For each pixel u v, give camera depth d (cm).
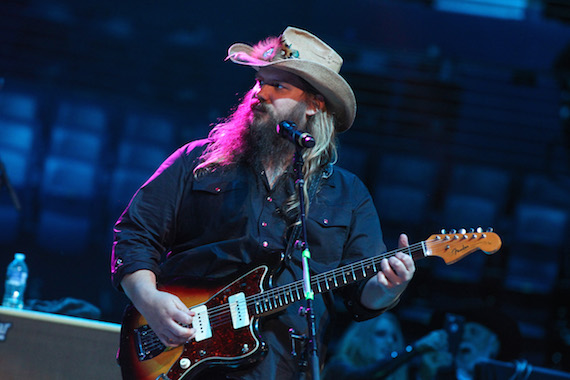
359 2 1780
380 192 1728
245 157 561
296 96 570
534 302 1620
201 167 559
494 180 1736
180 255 548
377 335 1134
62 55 1803
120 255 540
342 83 566
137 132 1758
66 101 1769
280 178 559
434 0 1784
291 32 580
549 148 1780
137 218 552
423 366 1068
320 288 532
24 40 1808
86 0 1833
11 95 1762
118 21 1827
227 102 1784
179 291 539
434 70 1823
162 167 572
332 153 595
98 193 1706
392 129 1797
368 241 563
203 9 1812
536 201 1717
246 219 545
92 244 1659
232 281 538
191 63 1808
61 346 666
